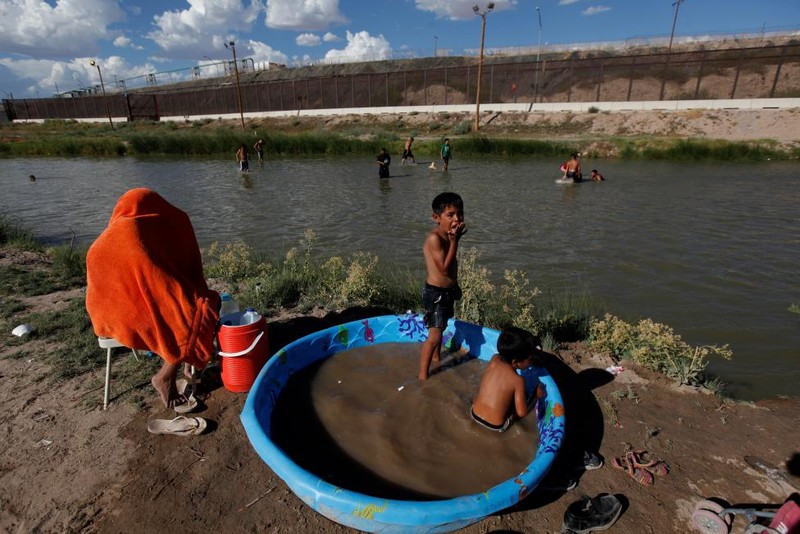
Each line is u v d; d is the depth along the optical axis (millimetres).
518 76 50781
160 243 3869
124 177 22250
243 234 11695
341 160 29547
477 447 3377
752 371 5367
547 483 3129
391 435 3484
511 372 3404
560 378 4410
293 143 33656
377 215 13672
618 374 4492
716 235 11180
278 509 2973
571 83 44281
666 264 9156
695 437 3639
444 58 76125
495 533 2793
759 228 11797
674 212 13609
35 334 5078
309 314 5793
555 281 8336
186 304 3771
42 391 4113
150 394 4094
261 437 3094
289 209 14555
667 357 4594
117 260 3562
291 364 4234
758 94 40844
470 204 14961
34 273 7141
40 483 3148
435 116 44438
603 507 2871
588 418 3842
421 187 18578
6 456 3373
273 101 60406
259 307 5895
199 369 4258
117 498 3041
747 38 52906
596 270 8867
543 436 3342
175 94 66812
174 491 3098
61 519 2893
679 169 23078
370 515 2594
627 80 46500
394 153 32281
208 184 19766
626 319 6703
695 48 54281
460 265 7406
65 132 53438
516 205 14758
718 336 6297
